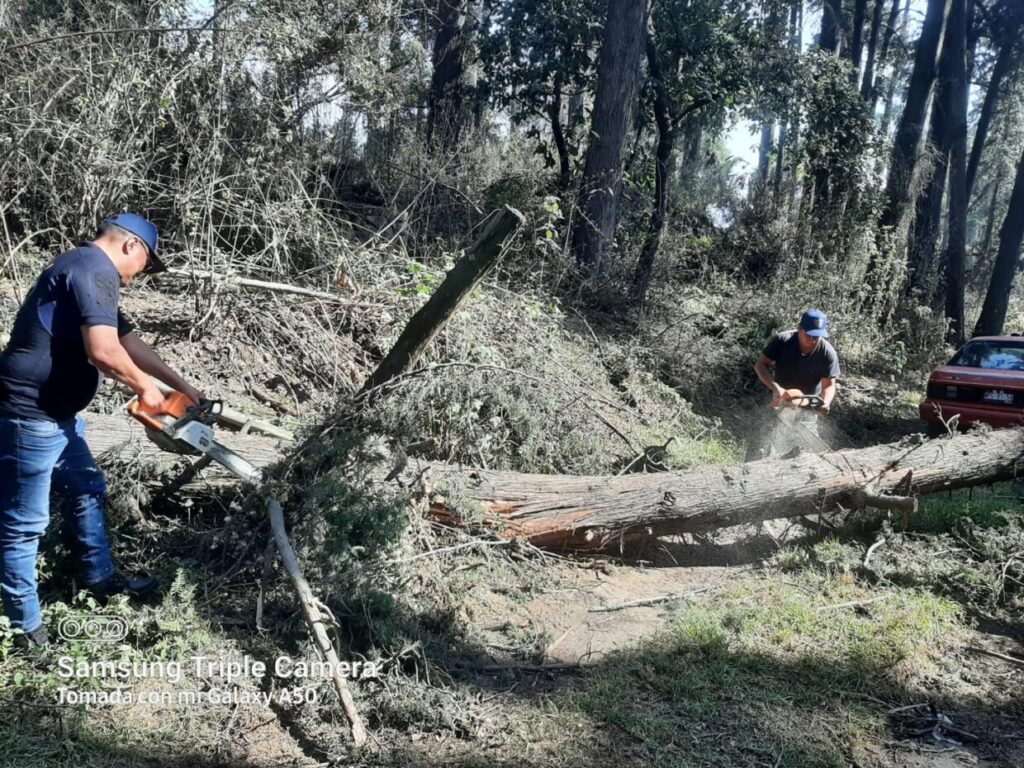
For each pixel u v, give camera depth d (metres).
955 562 4.87
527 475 4.66
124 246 3.29
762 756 3.09
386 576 3.75
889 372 13.15
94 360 3.07
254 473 3.61
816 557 4.96
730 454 7.44
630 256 11.30
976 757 3.22
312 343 6.24
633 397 8.07
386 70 8.95
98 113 6.03
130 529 4.05
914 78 16.62
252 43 6.92
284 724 3.05
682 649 3.78
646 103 12.87
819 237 13.91
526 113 12.40
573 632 4.00
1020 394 8.92
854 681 3.64
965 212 18.28
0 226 6.10
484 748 3.01
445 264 7.35
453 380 4.91
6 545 3.07
